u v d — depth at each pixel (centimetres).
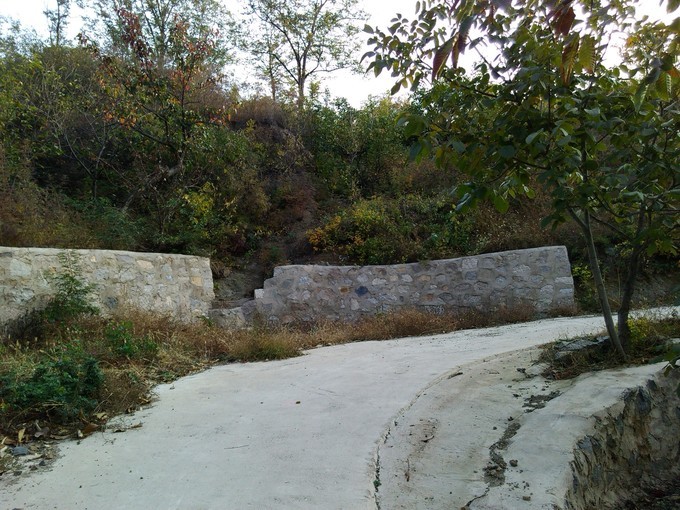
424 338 767
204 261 976
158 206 1033
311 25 1916
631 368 470
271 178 1291
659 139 443
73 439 388
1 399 422
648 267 983
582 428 367
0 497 297
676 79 346
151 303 840
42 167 1068
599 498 348
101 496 296
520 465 331
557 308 902
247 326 864
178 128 1132
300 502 285
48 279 705
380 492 305
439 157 395
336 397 466
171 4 1595
